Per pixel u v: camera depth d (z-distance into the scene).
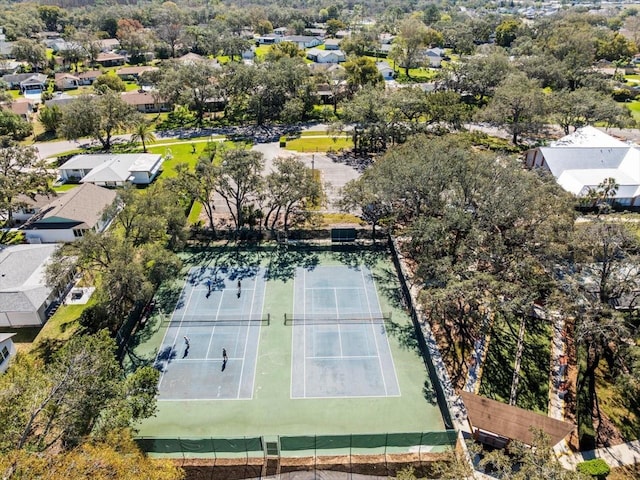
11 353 38.38
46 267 44.03
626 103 112.06
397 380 37.28
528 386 35.97
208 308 45.34
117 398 28.62
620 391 32.97
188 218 61.84
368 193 52.31
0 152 60.38
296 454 31.22
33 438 26.06
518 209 43.84
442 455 31.09
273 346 40.66
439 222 44.69
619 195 63.28
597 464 28.25
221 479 29.59
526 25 179.12
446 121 83.50
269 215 59.72
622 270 40.50
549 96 87.38
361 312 44.91
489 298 37.47
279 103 101.50
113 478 22.83
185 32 174.62
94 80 134.62
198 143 92.06
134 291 39.50
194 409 34.62
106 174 71.50
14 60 158.38
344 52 161.88
